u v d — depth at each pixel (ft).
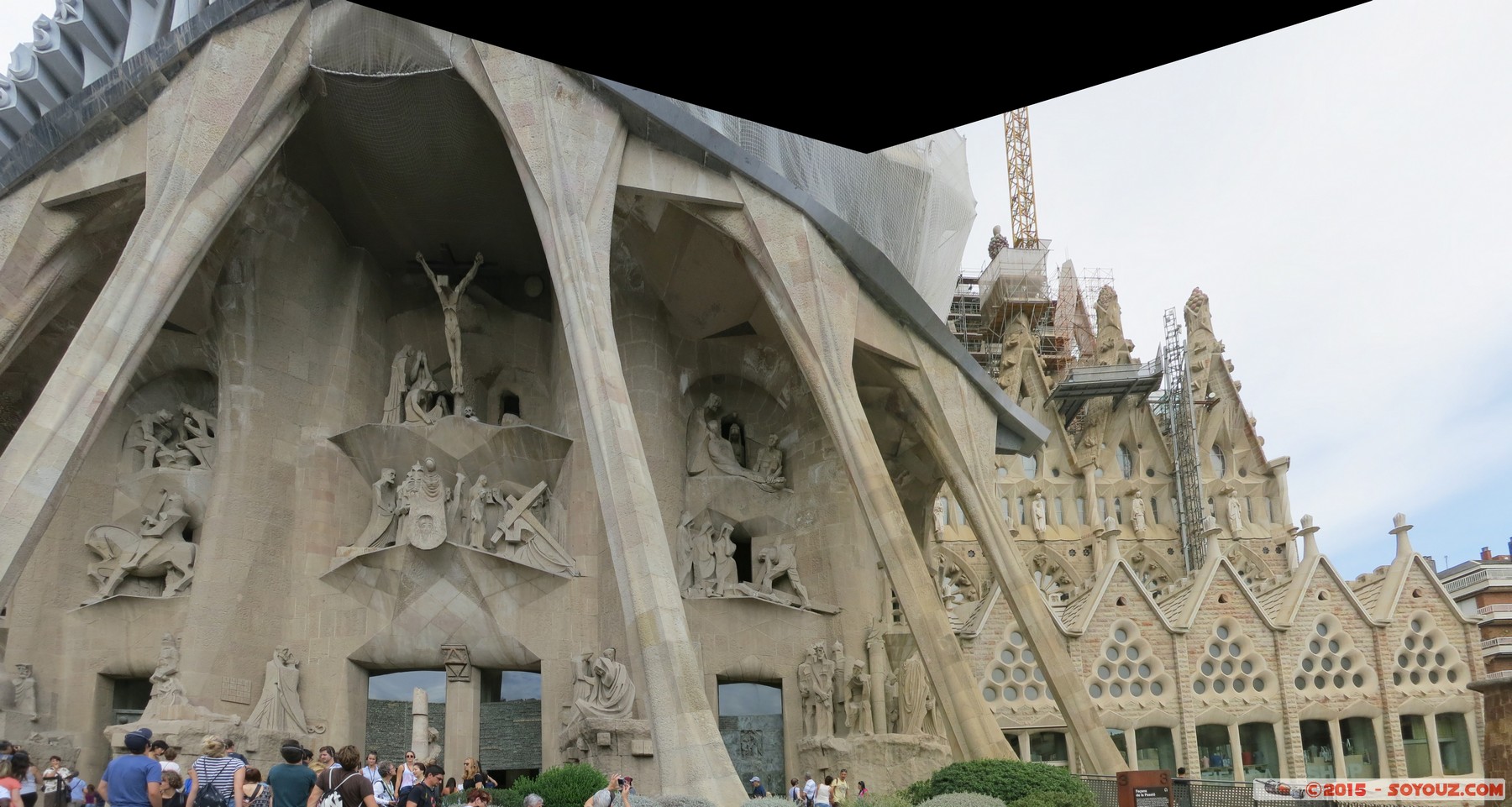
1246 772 97.66
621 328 92.43
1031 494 172.45
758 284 83.20
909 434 99.19
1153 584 174.81
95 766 79.87
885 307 88.07
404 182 88.07
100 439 86.79
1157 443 185.37
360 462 89.10
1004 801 54.90
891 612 91.91
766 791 85.71
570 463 88.69
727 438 97.71
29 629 80.28
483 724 84.07
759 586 90.58
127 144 75.82
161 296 68.95
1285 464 177.27
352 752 28.66
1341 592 102.22
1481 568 138.10
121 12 91.20
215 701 77.92
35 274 77.66
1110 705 95.30
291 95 77.46
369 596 83.97
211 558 80.79
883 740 81.10
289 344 88.02
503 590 83.71
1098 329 195.83
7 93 91.81
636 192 79.87
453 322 90.99
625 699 77.36
